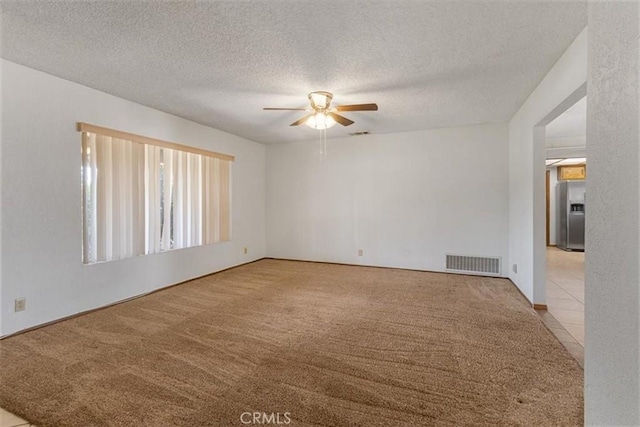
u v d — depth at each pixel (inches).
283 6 71.6
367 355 85.7
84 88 118.4
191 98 132.4
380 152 199.2
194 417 61.6
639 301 23.9
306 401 66.3
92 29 81.3
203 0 69.3
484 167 174.1
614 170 27.3
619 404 26.5
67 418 61.5
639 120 23.7
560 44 88.4
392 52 93.0
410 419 60.7
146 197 144.2
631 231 24.8
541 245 123.8
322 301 132.8
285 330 102.7
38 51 92.8
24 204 102.5
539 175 124.2
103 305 125.8
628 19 25.2
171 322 110.0
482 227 175.2
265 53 94.0
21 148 101.6
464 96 129.4
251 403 65.7
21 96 101.3
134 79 113.0
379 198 200.1
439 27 79.9
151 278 146.6
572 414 61.7
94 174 122.2
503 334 98.7
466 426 58.7
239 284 160.9
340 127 181.9
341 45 89.0
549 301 132.7
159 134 148.9
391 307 124.6
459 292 144.7
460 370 78.0
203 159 175.8
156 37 85.3
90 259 121.6
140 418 61.4
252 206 220.1
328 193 214.8
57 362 82.6
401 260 195.3
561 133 182.7
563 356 84.7
